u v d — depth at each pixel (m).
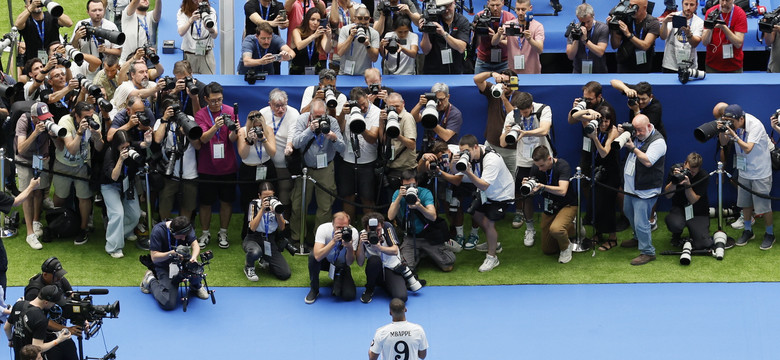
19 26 54.34
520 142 49.84
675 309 45.88
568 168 47.91
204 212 50.12
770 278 47.91
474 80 50.78
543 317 45.44
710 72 56.09
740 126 48.94
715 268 48.81
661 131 50.66
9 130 49.81
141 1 56.84
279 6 55.28
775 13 54.41
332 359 42.72
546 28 62.47
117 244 48.94
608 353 43.12
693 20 55.06
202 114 48.34
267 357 42.78
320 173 49.22
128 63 50.78
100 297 45.97
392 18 54.72
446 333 44.34
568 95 51.44
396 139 49.06
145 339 43.69
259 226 47.28
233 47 55.62
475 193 47.94
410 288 46.88
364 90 49.88
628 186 48.56
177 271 45.09
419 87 51.34
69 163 48.19
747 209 50.34
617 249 50.66
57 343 38.47
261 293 46.97
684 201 50.06
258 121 47.94
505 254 50.34
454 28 53.72
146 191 48.53
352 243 45.06
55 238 50.25
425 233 48.44
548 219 49.31
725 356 42.97
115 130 47.53
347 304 46.19
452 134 49.44
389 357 38.72
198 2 55.16
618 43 54.50
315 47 54.28
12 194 50.81
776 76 52.22
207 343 43.59
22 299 39.81
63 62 49.72
